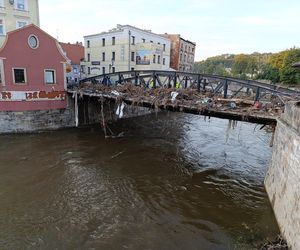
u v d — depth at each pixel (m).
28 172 12.01
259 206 9.45
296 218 6.37
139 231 8.04
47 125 19.02
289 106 8.43
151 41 37.16
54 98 19.03
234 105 11.73
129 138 18.05
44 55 18.20
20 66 17.31
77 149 15.31
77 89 19.62
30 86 17.89
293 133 7.31
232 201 9.85
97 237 7.71
